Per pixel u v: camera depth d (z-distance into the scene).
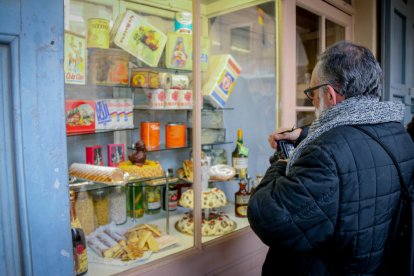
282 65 1.66
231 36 1.78
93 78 1.28
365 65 0.85
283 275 0.94
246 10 1.76
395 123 0.92
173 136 1.52
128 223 1.41
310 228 0.79
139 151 1.37
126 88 1.41
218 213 1.60
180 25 1.49
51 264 0.75
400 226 0.85
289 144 1.10
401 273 0.83
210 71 1.67
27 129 0.70
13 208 0.71
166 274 1.19
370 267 0.84
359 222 0.79
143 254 1.20
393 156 0.84
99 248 1.18
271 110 1.77
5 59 0.68
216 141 1.72
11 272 0.71
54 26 0.73
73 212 1.12
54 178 0.74
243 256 1.51
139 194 1.46
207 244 1.36
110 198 1.31
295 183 0.80
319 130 0.86
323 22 1.93
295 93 1.73
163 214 1.55
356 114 0.84
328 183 0.77
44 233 0.73
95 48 1.28
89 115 1.25
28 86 0.70
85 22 1.28
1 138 0.69
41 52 0.71
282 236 0.82
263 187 0.91
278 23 1.66
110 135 1.39
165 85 1.48
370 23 2.16
